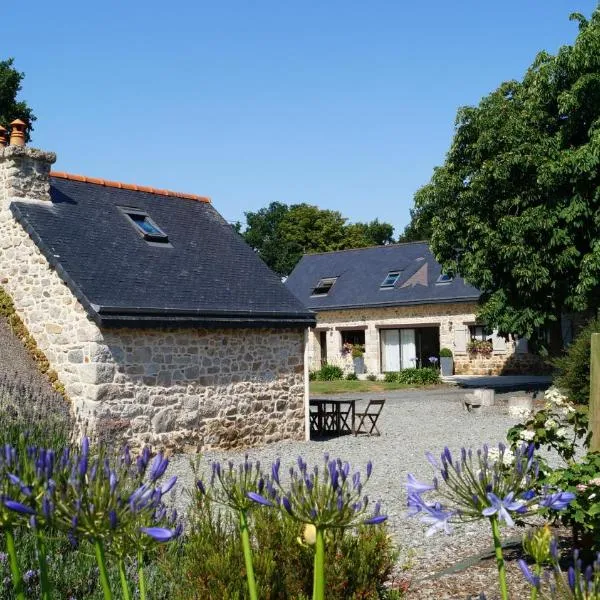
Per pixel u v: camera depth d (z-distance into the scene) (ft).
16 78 101.09
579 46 64.44
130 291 43.19
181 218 55.31
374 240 216.13
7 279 46.32
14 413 30.32
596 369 20.84
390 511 28.99
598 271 64.69
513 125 68.64
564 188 67.36
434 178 75.10
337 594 15.05
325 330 118.83
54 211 46.78
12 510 7.90
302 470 9.52
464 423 59.26
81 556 18.13
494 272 72.69
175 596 15.44
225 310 46.70
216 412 46.57
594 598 7.92
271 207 203.31
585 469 17.83
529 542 9.29
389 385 95.86
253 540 16.88
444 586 18.58
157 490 8.60
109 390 40.98
